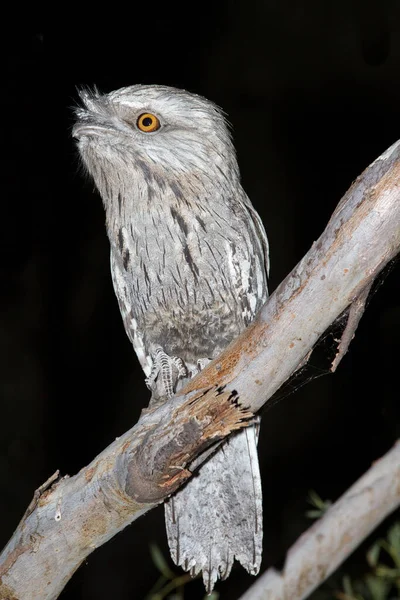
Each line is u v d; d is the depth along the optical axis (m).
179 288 6.64
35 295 13.08
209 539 6.00
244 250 6.58
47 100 12.42
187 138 6.57
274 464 13.73
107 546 12.61
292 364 4.29
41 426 12.65
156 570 12.51
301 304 4.12
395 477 6.55
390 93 14.02
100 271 13.50
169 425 4.12
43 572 4.70
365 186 3.95
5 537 11.71
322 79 14.05
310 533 6.48
